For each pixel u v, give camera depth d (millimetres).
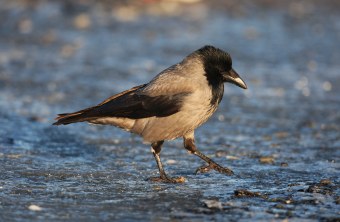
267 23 30906
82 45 25297
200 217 8430
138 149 12703
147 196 9422
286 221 8352
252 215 8570
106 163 11461
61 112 16016
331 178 10719
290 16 32469
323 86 20562
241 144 13469
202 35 27859
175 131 10406
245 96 18859
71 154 12039
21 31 26750
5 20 27844
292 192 9773
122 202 9062
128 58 23516
